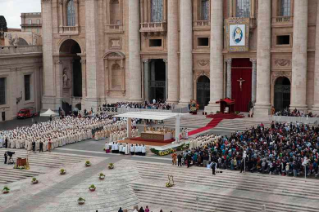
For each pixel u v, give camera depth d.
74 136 60.69
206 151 49.53
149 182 46.53
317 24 63.00
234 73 70.94
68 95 85.25
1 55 74.75
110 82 79.75
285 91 68.00
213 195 42.84
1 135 60.34
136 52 76.56
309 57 64.69
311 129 56.28
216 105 70.19
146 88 77.81
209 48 71.44
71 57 85.62
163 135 57.81
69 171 49.62
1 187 47.09
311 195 41.41
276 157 45.84
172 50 73.38
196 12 71.94
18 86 79.50
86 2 78.69
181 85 73.00
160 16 75.88
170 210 42.06
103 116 71.38
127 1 76.81
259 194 42.38
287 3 66.50
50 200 43.38
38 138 58.22
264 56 66.50
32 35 90.38
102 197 43.84
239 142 51.28
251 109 66.94
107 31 78.69
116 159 52.66
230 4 69.25
